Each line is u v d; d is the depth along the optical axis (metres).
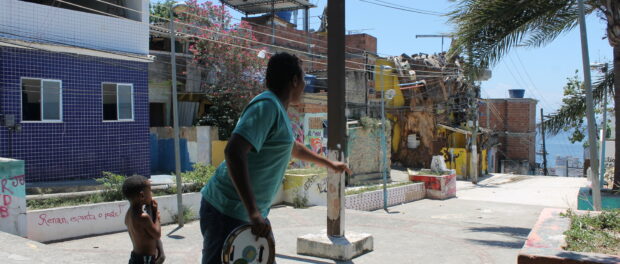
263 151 2.53
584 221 5.15
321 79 23.16
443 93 30.44
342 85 6.70
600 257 3.88
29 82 13.54
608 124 26.61
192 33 20.19
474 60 11.01
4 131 13.03
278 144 2.55
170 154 19.59
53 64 14.01
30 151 13.61
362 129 22.69
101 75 15.20
